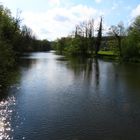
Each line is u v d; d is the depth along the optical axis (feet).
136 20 319.88
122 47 322.96
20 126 67.26
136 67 237.04
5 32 201.26
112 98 102.73
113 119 75.97
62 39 555.69
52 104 90.07
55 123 70.85
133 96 107.14
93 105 91.04
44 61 289.53
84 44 410.72
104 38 419.95
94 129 67.67
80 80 147.33
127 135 64.34
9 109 81.61
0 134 61.87
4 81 127.03
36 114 77.71
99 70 205.05
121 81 146.61
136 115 80.38
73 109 84.99
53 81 140.36
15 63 234.79
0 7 183.62
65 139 60.80
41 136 61.82
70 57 390.21
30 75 160.15
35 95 102.83
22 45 347.36
